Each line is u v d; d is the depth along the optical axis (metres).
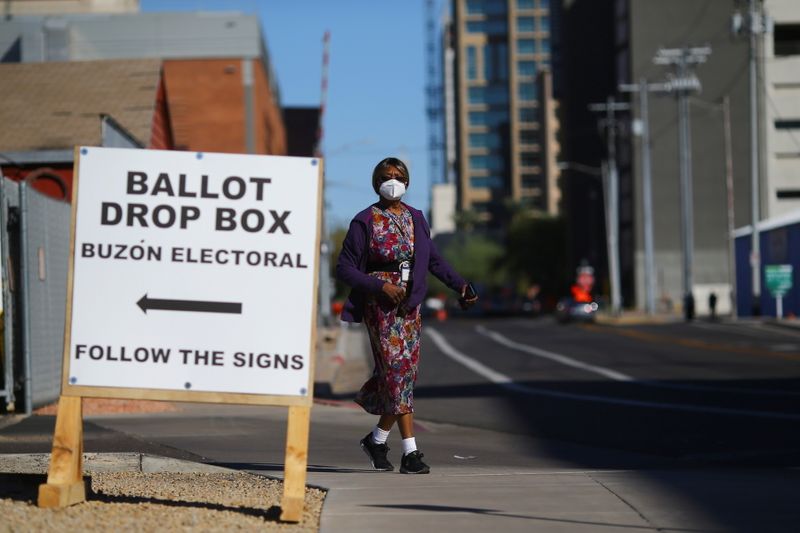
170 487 9.48
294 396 7.81
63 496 7.80
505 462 12.45
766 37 111.62
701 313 111.06
